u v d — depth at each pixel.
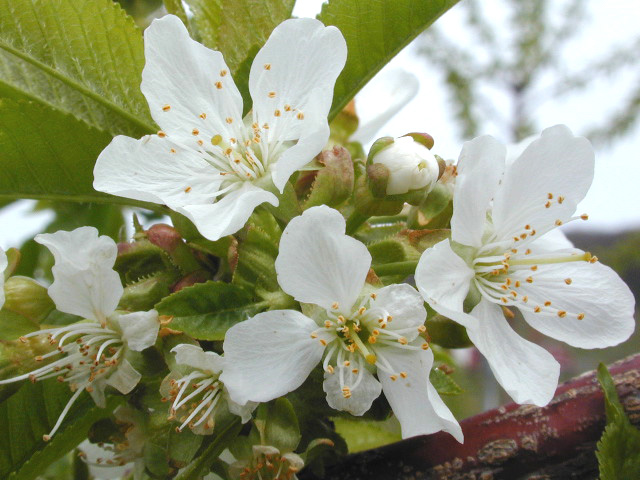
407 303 0.07
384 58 0.09
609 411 0.08
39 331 0.08
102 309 0.08
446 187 0.09
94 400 0.08
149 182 0.08
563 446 0.08
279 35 0.08
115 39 0.09
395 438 0.12
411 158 0.08
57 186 0.09
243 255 0.08
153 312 0.07
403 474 0.09
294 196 0.08
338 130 0.11
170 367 0.07
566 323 0.09
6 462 0.09
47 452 0.08
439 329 0.08
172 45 0.09
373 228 0.09
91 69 0.09
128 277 0.09
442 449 0.09
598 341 0.09
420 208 0.09
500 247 0.09
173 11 0.10
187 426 0.08
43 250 0.14
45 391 0.09
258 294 0.08
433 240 0.08
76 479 0.11
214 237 0.07
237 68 0.09
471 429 0.09
